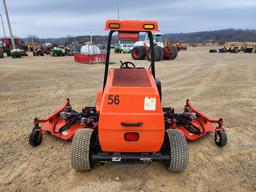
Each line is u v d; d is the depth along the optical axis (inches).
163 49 880.9
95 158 132.3
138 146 127.6
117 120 122.5
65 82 434.9
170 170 142.3
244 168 152.8
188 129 180.4
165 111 196.7
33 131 175.5
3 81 437.1
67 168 151.8
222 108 276.2
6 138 193.5
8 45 1555.1
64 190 132.0
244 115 252.1
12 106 281.7
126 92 123.8
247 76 500.1
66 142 185.5
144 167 152.9
